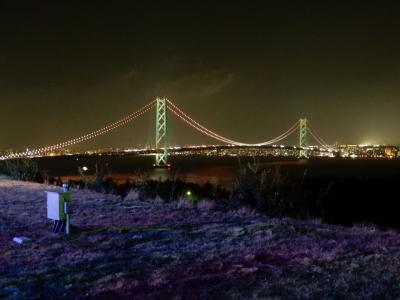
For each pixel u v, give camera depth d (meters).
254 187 12.02
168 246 7.23
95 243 7.49
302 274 5.64
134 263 6.30
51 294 5.17
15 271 6.01
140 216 10.00
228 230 8.38
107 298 5.00
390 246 7.07
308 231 8.31
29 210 10.80
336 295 4.90
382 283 5.26
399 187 15.44
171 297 4.96
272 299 4.81
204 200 12.24
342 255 6.50
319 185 16.19
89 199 12.78
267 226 8.67
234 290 5.11
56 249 7.12
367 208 13.00
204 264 6.16
